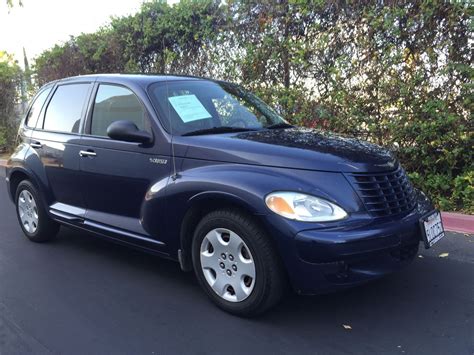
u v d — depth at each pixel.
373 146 3.82
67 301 3.90
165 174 3.79
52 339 3.31
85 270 4.58
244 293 3.37
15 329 3.46
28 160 5.23
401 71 6.13
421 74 5.92
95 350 3.15
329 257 3.00
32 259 4.93
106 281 4.29
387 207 3.31
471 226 5.28
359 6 6.32
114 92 4.43
